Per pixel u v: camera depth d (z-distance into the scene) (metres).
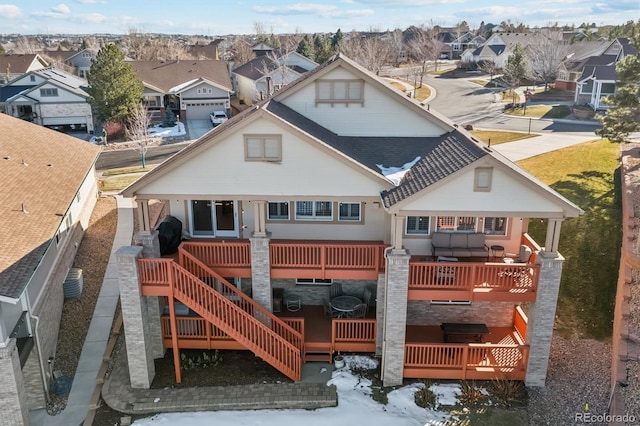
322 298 19.77
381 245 16.70
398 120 19.20
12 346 13.66
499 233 17.83
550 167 31.30
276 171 16.16
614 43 67.19
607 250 21.62
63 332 19.03
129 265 15.36
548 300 15.45
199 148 15.77
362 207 18.34
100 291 21.70
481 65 91.56
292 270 16.98
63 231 21.53
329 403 15.76
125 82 50.88
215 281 17.62
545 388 16.20
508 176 14.51
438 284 15.83
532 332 15.87
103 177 37.88
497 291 15.70
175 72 63.88
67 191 21.78
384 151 18.45
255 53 105.12
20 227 16.91
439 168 15.74
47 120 51.69
